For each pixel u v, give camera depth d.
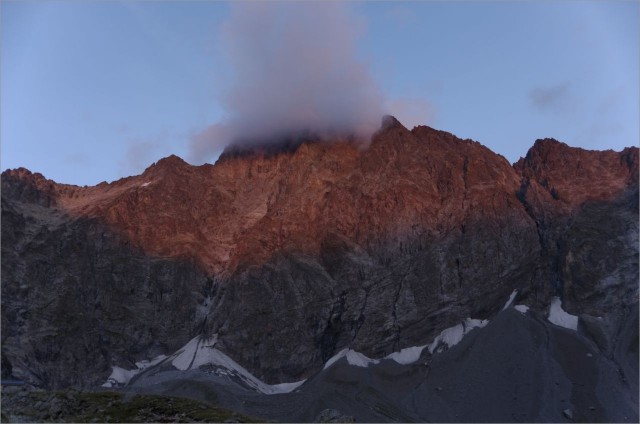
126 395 158.25
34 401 149.00
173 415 150.38
